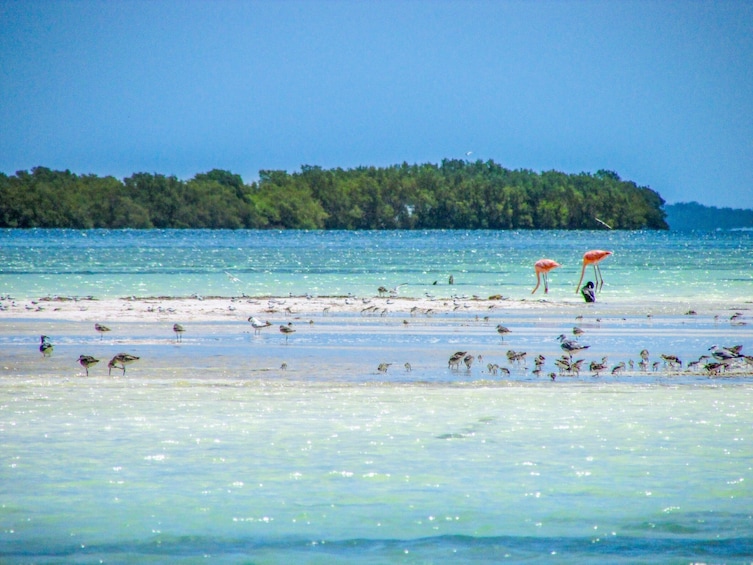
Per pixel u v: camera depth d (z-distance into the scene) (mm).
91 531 47719
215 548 45812
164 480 55562
